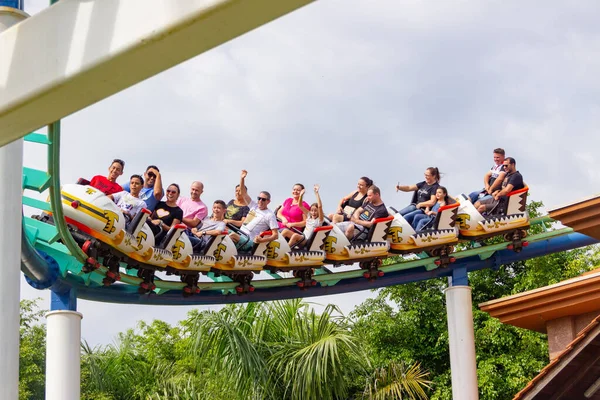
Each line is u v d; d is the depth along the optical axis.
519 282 26.84
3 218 9.69
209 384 19.86
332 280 17.98
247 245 16.47
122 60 4.39
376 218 16.78
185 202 16.34
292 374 18.75
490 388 23.72
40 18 4.77
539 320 12.08
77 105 4.82
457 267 18.12
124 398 26.70
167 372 23.77
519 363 23.95
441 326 25.67
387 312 26.58
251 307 19.52
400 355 25.09
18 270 9.70
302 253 16.70
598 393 9.23
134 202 14.56
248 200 17.02
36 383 27.69
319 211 16.70
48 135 11.16
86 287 15.62
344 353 19.27
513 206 17.00
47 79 4.67
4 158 9.82
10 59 4.86
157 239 15.21
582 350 9.13
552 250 17.91
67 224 13.64
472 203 17.27
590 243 17.69
